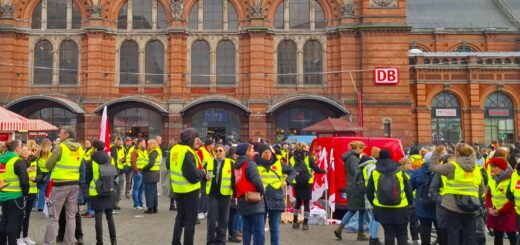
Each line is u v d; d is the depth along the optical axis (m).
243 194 13.72
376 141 22.47
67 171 15.22
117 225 20.61
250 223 14.03
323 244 17.22
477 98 59.72
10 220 14.62
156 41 50.28
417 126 59.56
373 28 48.03
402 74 48.12
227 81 50.06
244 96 49.53
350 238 18.33
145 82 49.94
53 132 49.81
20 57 49.75
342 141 22.58
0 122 24.92
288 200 24.58
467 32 74.88
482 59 60.31
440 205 13.81
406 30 48.16
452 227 13.32
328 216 22.36
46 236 15.01
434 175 14.13
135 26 50.34
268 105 48.94
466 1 81.56
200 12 50.34
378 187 13.55
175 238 14.67
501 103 60.56
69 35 50.09
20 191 14.71
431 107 60.62
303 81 49.78
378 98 48.09
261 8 49.28
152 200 23.78
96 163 15.74
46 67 50.03
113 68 49.81
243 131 49.50
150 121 50.25
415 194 15.78
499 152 15.32
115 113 50.06
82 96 49.34
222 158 15.75
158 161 23.88
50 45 50.22
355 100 48.47
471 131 59.44
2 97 48.56
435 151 14.59
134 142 30.36
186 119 49.53
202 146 18.62
